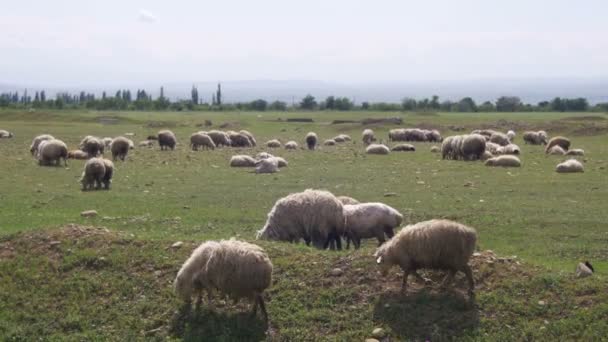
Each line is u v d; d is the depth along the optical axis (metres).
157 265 14.49
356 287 13.28
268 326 12.43
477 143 43.28
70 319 13.12
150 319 12.97
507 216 22.92
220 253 12.15
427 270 13.66
